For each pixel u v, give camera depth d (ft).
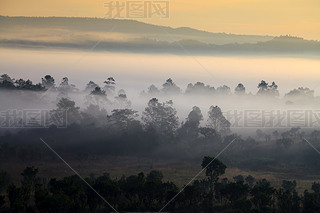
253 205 307.17
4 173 354.74
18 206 264.93
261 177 415.44
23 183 339.16
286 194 300.61
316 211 277.23
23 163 427.74
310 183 399.44
